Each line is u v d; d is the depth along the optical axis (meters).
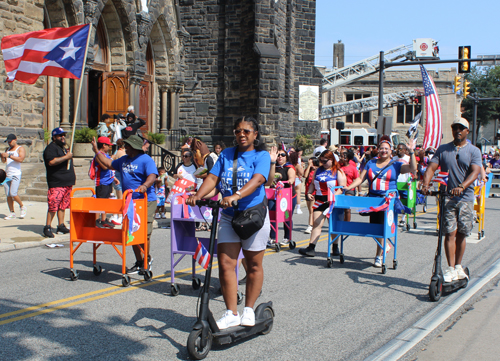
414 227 12.61
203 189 4.59
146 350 4.41
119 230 6.69
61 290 6.30
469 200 6.48
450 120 50.84
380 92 20.12
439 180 6.43
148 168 6.75
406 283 7.05
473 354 4.54
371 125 51.75
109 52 21.00
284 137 29.06
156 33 23.61
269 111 24.20
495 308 6.01
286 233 9.92
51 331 4.84
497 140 62.12
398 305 5.95
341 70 42.25
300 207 16.44
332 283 6.97
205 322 4.21
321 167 8.89
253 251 4.52
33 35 10.67
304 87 30.88
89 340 4.62
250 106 24.67
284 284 6.86
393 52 41.12
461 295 6.45
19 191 14.77
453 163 6.40
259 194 4.58
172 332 4.88
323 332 4.96
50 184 9.73
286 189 9.48
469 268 8.09
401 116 51.34
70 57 10.55
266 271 7.66
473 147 6.40
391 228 7.79
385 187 7.98
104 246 9.48
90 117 22.61
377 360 4.27
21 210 11.66
